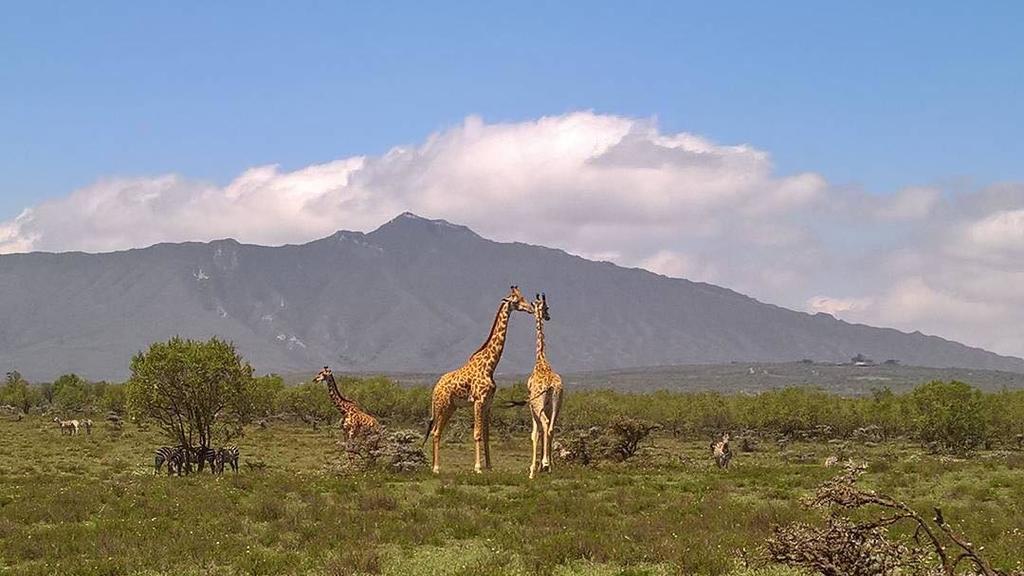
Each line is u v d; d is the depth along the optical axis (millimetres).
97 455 49500
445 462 49719
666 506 25234
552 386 34906
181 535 20844
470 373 36031
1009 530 20688
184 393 40031
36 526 22688
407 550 19734
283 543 20344
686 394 108125
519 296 36781
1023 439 71188
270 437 66562
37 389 121375
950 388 65125
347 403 42438
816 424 83938
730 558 17547
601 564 18250
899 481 30906
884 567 11852
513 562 18328
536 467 34312
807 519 21656
